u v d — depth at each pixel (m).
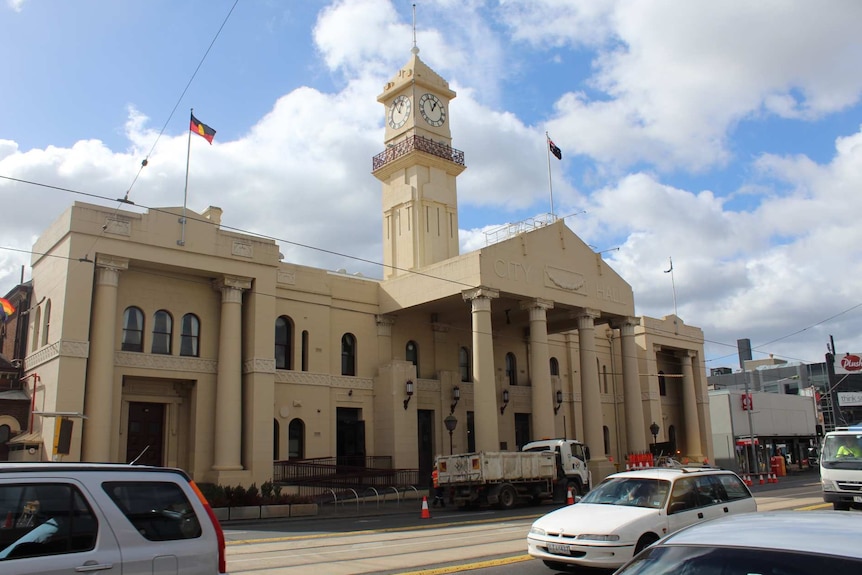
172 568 6.66
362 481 34.81
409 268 43.28
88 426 26.95
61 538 6.11
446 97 47.75
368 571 12.54
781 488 37.25
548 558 11.97
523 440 46.69
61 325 26.88
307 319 37.06
